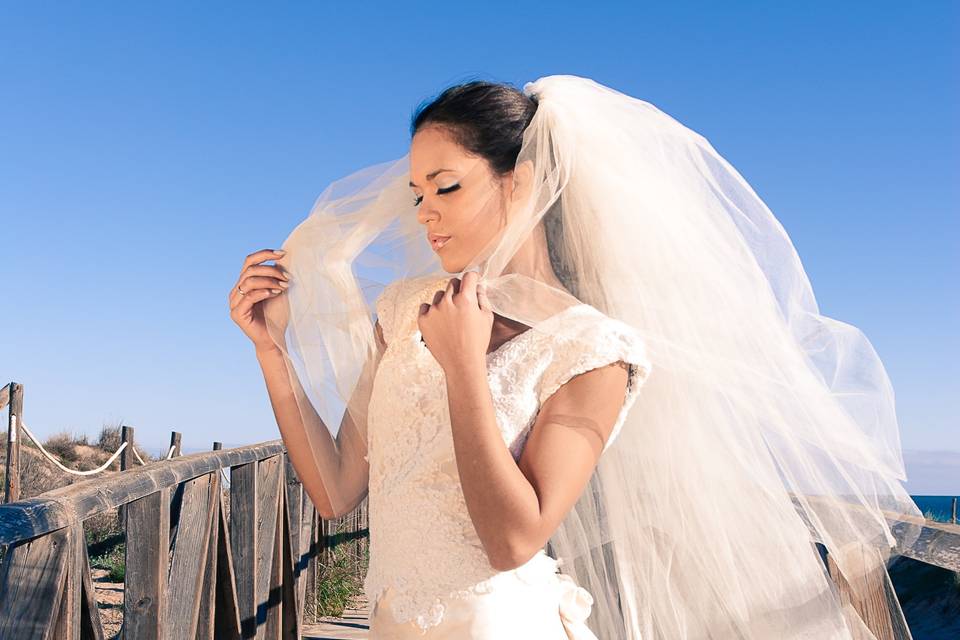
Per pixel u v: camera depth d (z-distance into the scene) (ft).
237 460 12.45
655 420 5.97
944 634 27.22
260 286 6.21
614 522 6.12
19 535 5.77
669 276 5.78
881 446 6.20
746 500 6.02
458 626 5.02
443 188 5.57
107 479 7.77
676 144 6.16
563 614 5.40
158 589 8.77
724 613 6.06
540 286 5.41
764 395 5.90
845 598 6.49
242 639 12.47
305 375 6.27
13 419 29.68
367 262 6.53
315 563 21.90
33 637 6.16
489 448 4.60
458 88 5.72
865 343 6.31
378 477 5.52
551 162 5.74
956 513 31.50
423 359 5.49
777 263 6.32
